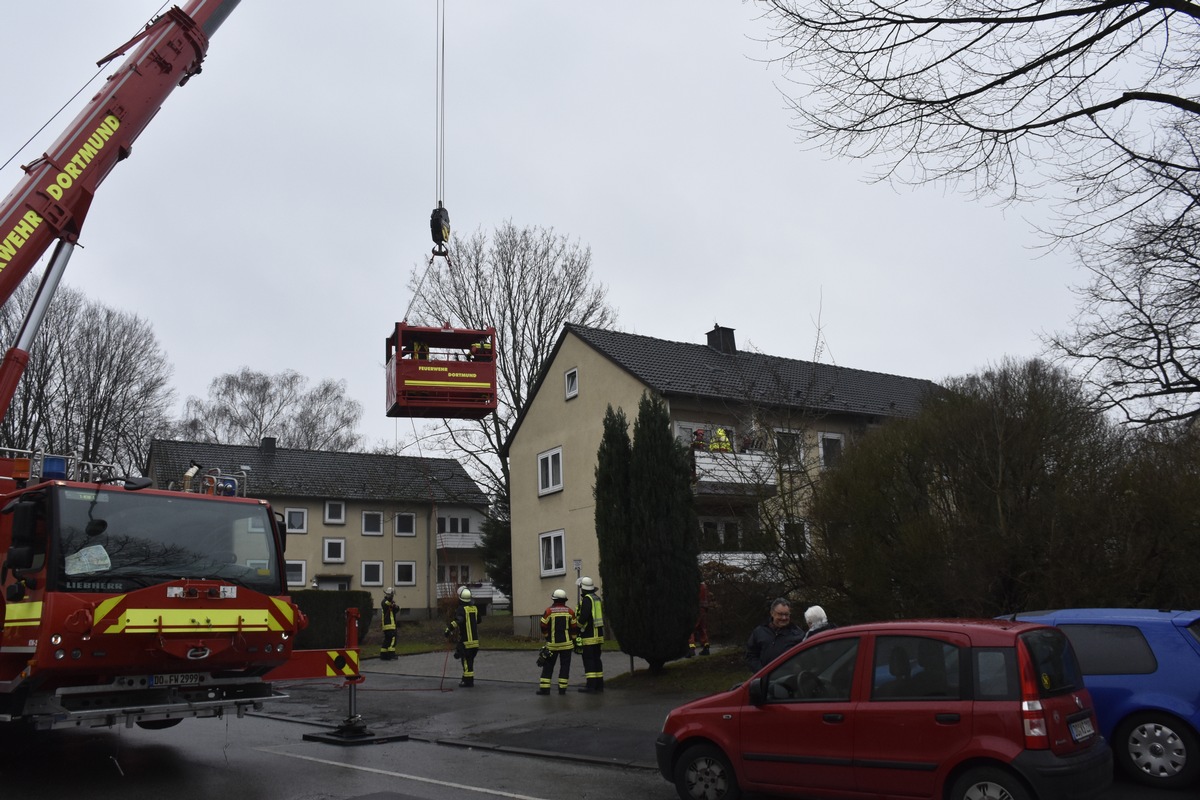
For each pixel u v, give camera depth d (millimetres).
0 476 10039
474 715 13125
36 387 38281
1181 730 7680
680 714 7867
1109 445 12023
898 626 6938
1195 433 12172
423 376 25078
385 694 15953
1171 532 10781
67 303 39844
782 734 7176
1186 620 7957
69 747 10938
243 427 57375
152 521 9297
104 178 11320
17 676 8477
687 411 25906
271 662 9641
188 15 12273
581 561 27281
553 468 29391
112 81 11508
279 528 10227
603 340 28500
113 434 40844
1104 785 6332
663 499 16156
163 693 9109
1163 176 8672
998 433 12125
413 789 8297
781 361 31109
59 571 8500
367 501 46344
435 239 17484
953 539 12039
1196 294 10945
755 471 15578
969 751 6219
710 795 7543
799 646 7379
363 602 28516
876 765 6633
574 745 10500
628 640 15977
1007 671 6277
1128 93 8297
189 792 8188
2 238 10305
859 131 8766
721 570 15258
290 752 10516
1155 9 7844
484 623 35906
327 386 60656
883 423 14430
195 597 9047
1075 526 11258
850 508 13258
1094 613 8406
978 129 8539
